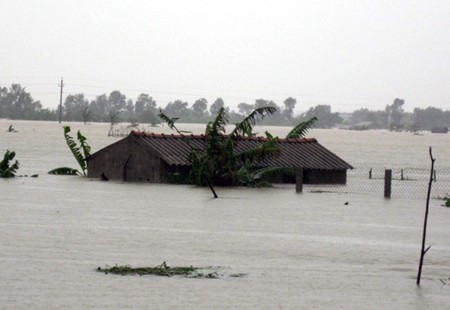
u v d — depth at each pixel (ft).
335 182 256.52
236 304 99.55
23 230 147.84
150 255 128.36
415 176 324.19
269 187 233.76
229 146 229.25
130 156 243.60
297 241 144.87
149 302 98.94
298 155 253.65
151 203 191.72
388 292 108.27
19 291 102.12
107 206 184.75
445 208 199.11
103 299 99.55
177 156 238.68
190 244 138.51
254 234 150.71
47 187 223.51
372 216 180.34
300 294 105.50
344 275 117.80
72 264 119.03
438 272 121.80
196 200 198.80
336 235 152.87
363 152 641.40
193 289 105.81
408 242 147.23
